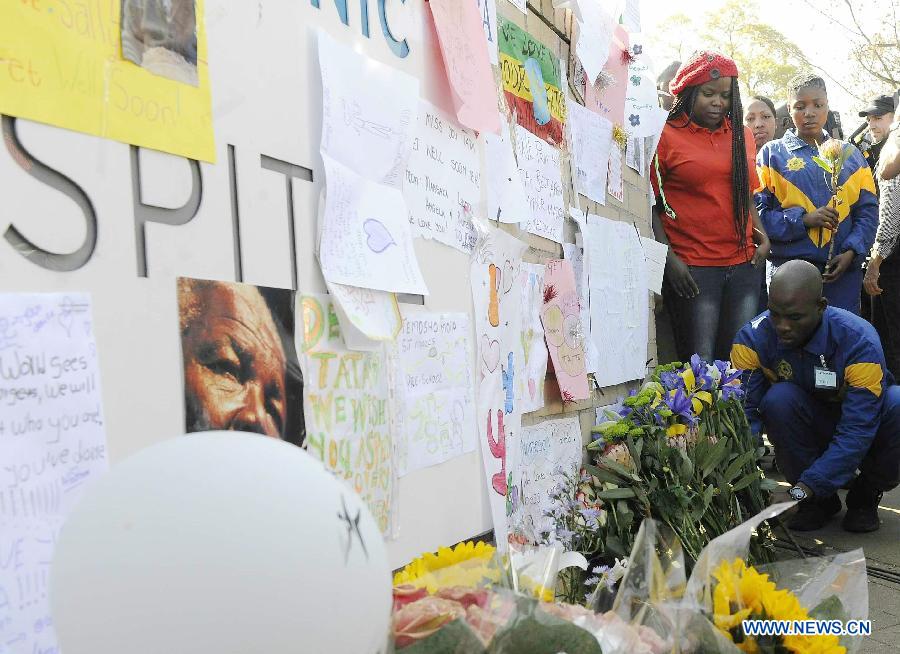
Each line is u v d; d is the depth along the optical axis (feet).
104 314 3.30
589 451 9.61
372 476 5.09
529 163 8.19
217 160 3.91
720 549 3.68
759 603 3.51
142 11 3.49
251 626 1.84
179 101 3.68
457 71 6.29
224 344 3.90
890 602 8.62
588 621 3.51
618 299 11.09
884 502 12.92
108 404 3.30
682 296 12.67
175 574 1.83
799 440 10.82
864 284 15.97
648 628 3.52
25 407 2.95
